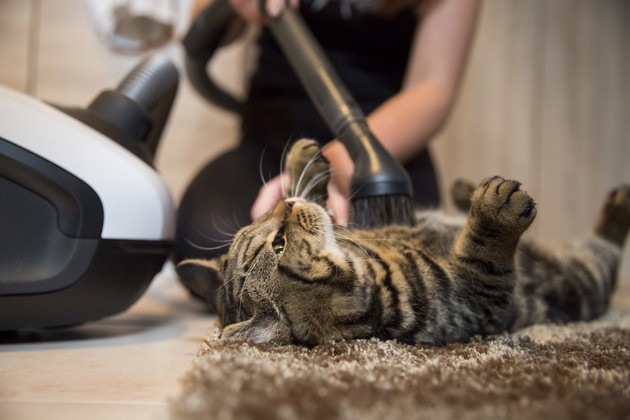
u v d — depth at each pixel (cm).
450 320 120
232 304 124
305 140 144
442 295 121
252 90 230
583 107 338
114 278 125
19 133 114
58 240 119
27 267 117
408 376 83
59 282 119
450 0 201
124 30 243
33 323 122
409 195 131
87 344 124
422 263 124
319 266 116
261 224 128
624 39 342
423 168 210
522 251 162
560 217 339
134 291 131
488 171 323
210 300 134
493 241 118
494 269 121
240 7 176
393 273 121
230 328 110
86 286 122
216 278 132
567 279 168
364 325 115
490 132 321
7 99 116
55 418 74
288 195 142
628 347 113
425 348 109
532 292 160
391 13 207
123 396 83
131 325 153
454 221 152
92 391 86
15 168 114
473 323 122
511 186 114
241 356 93
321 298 115
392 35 220
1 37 271
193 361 93
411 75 205
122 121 141
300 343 114
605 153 344
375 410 67
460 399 71
